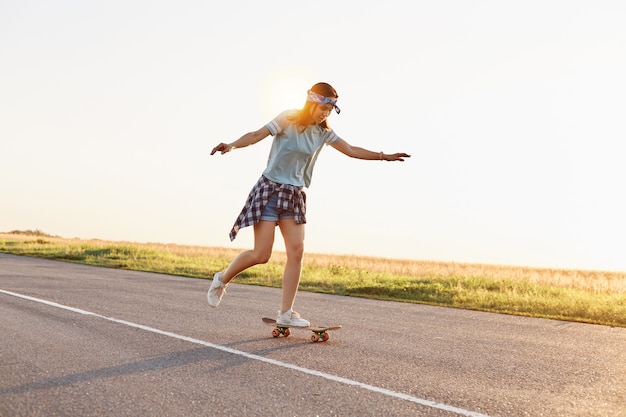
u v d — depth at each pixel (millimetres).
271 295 10602
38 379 3904
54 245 33375
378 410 3422
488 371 4539
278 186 5258
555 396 3859
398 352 5164
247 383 3926
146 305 7945
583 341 6281
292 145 5148
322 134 5301
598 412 3531
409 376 4258
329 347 5254
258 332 5957
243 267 5445
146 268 18531
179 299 8945
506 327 7266
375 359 4809
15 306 7355
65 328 5855
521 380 4281
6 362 4344
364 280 16188
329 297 10820
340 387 3885
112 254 25344
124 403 3445
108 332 5695
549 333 6832
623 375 4559
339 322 7195
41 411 3271
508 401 3695
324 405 3490
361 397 3672
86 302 7984
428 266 27203
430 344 5680
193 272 17688
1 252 26328
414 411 3426
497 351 5438
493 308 10320
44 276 12539
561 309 10078
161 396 3600
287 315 5539
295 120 5117
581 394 3932
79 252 26781
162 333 5695
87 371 4145
